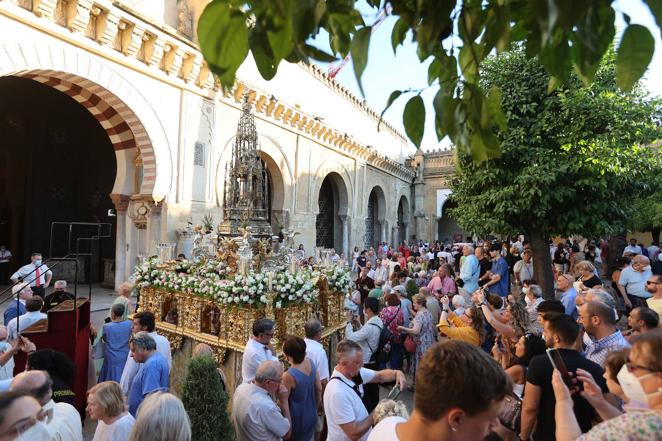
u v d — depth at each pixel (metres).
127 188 12.60
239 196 8.27
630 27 1.09
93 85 10.27
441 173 35.44
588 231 8.53
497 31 1.23
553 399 2.69
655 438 1.35
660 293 5.28
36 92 16.78
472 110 1.38
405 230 35.75
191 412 3.24
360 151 25.42
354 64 1.11
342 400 3.24
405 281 9.55
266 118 16.19
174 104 12.41
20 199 17.02
